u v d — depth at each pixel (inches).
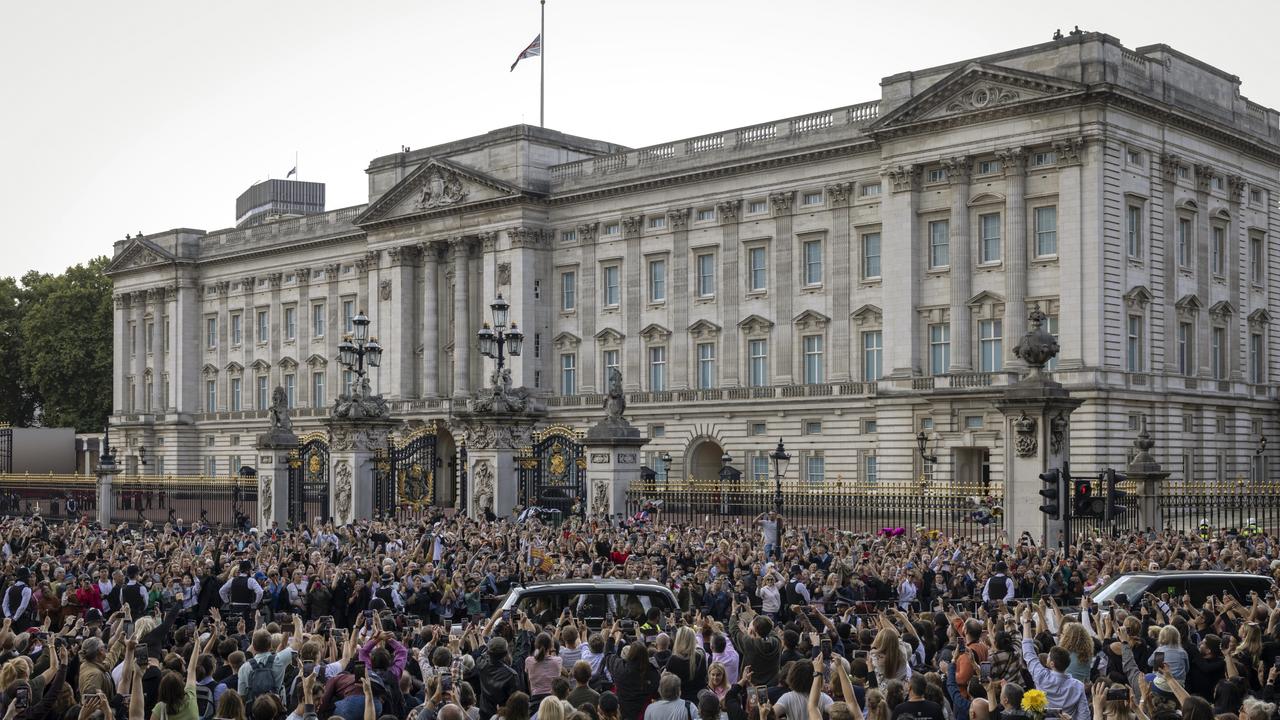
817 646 900.0
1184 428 3558.1
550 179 4633.4
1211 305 3700.8
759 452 4060.0
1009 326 3427.7
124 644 922.7
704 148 4234.7
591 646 954.7
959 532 2320.4
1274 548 1673.2
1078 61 3334.2
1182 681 888.9
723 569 1535.4
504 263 4618.6
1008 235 3440.0
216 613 1034.1
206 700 877.8
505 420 2287.2
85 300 6550.2
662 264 4352.9
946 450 3506.4
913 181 3622.0
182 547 1818.4
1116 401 3316.9
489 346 2332.7
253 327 5753.0
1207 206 3693.4
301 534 1994.3
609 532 1838.1
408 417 4877.0
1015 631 1059.9
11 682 795.4
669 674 772.6
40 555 1721.2
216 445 5851.4
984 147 3476.9
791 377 4015.8
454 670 924.6
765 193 4077.3
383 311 5064.0
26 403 6914.4
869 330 3838.6
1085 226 3316.9
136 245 6122.1
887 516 2223.2
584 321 4525.1
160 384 6092.5
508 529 1918.1
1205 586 1189.1
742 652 962.1
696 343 4249.5
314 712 767.7
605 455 2198.6
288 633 1106.7
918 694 752.3
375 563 1528.1
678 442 4256.9
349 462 2447.1
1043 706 714.8
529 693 922.1
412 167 5029.5
